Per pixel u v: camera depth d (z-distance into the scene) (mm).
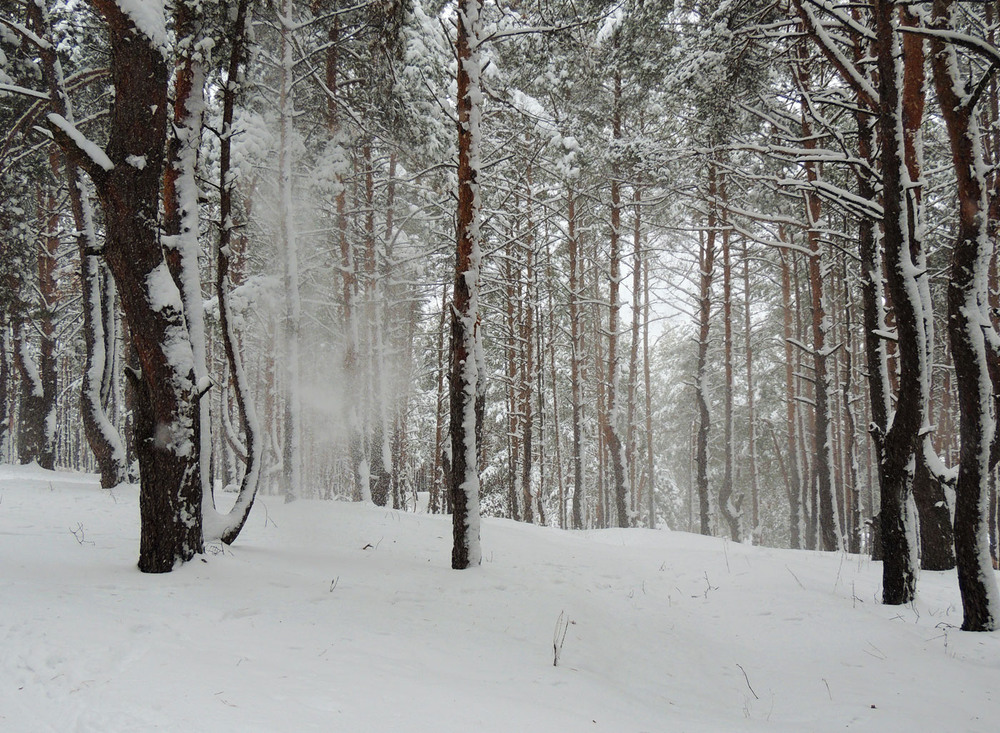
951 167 14797
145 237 6730
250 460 8758
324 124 18219
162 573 6656
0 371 25672
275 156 17328
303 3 15781
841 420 28438
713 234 21109
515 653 5879
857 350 26938
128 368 6859
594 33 13555
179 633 4754
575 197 20766
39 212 22109
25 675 3697
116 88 6609
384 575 8188
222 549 7988
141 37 6559
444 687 4445
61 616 4738
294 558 8633
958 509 7277
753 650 7074
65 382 41625
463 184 9188
